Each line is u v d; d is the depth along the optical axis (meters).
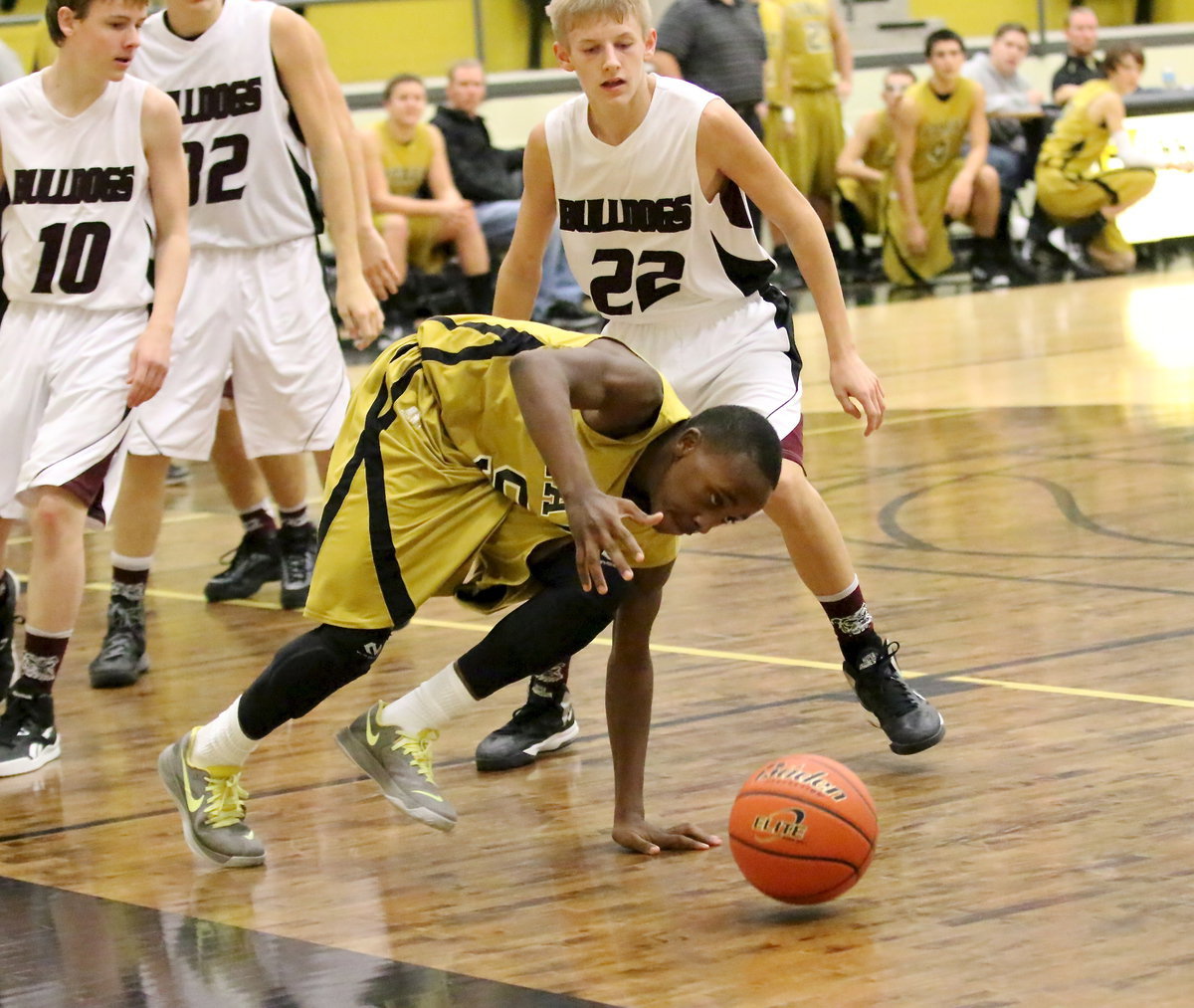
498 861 6.84
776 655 9.71
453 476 6.53
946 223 30.72
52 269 8.81
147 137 8.81
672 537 6.59
